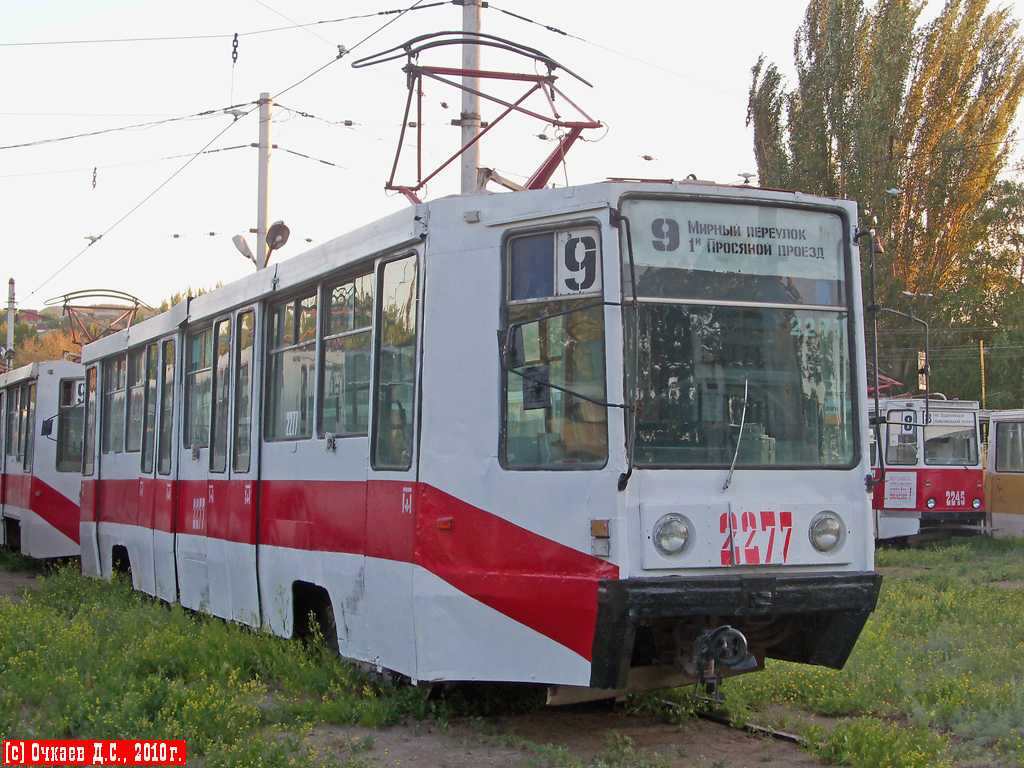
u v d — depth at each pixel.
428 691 6.60
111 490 13.02
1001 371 36.72
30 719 6.57
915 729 6.21
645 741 6.19
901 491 21.25
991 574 15.42
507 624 5.84
